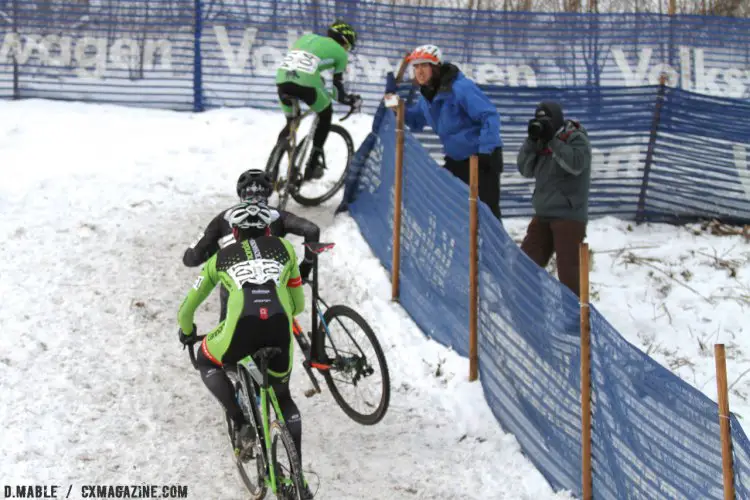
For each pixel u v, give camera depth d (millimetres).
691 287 17516
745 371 14672
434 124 17000
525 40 27141
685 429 9203
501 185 19953
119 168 20453
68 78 25172
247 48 25844
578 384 11023
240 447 10789
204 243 11844
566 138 14836
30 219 17500
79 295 15227
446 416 13164
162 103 25406
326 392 13602
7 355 13328
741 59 27641
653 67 27547
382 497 11250
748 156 20281
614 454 10430
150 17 25344
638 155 20250
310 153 19016
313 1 26109
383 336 15188
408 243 16047
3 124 22438
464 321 14328
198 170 20938
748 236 19781
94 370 13312
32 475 10930
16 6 24703
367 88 26703
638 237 19828
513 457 12344
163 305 15305
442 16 26969
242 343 10320
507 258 12586
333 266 17094
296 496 9531
